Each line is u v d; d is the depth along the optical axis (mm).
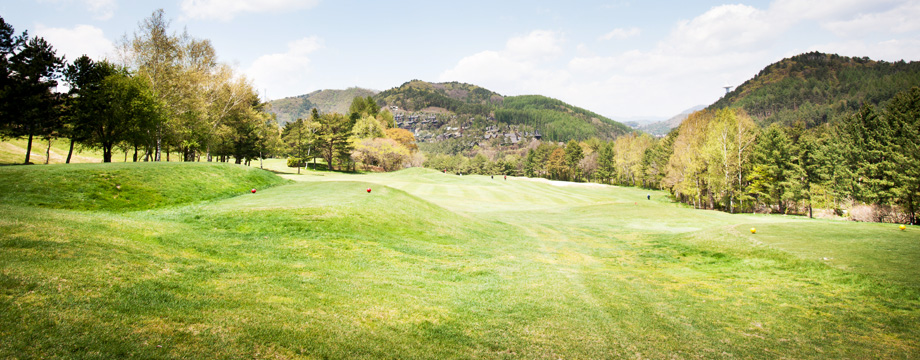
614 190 81500
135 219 14711
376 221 18656
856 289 11000
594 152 151375
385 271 12055
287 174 70500
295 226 16109
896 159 44375
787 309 9820
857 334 8133
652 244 21016
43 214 11422
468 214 29906
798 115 189500
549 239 22594
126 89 36969
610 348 7398
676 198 71812
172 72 42156
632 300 10672
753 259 15461
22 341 4781
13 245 7820
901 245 14727
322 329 6828
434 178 71312
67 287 6461
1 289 5879
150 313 6242
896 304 9695
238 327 6328
